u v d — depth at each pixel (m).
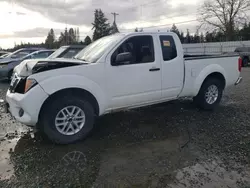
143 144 3.63
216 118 4.87
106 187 2.51
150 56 4.30
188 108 5.62
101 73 3.78
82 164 2.99
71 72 3.55
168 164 3.00
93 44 4.60
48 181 2.62
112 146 3.56
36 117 3.38
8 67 9.48
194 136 3.93
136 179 2.66
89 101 3.82
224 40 42.72
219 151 3.36
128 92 4.09
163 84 4.49
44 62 3.56
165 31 4.57
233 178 2.68
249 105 5.93
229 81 5.64
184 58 4.90
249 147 3.47
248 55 19.69
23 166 2.94
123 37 4.05
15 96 3.44
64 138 3.59
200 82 5.04
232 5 40.62
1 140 3.78
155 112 5.31
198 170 2.85
